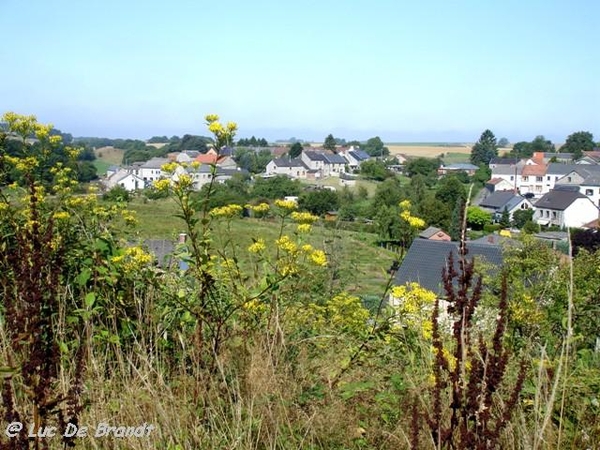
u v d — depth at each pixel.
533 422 2.90
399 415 3.23
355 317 5.02
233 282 4.11
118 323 4.00
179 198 3.88
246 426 3.05
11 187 4.85
